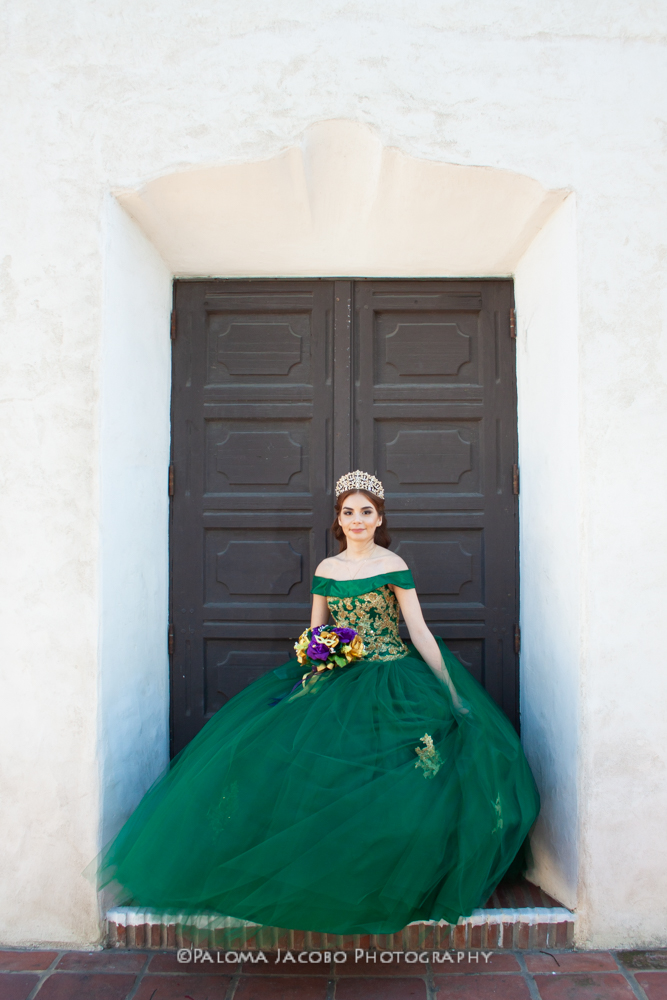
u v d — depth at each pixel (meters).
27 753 2.25
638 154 2.32
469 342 3.02
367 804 1.92
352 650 2.27
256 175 2.38
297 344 3.02
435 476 2.99
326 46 2.35
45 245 2.33
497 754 2.20
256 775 2.04
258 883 1.90
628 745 2.22
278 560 2.96
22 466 2.29
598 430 2.26
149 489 2.73
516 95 2.34
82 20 2.37
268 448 2.99
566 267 2.37
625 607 2.24
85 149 2.36
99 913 2.22
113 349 2.39
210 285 3.02
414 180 2.40
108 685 2.33
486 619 2.93
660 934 2.20
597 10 2.35
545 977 2.06
